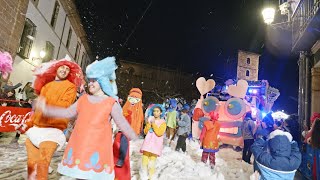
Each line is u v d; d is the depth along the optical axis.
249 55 49.28
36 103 3.78
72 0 21.17
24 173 4.86
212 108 13.37
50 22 18.56
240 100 13.01
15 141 8.40
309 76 11.96
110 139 3.09
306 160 7.25
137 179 5.46
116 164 3.99
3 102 9.30
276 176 3.58
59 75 4.02
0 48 11.90
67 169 2.85
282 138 3.61
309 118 11.76
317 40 10.59
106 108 3.04
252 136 9.25
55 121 3.71
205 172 6.61
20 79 15.30
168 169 6.72
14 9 12.71
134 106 4.87
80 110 3.10
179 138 9.98
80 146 2.90
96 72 3.20
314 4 9.63
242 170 7.58
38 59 16.78
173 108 12.34
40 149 3.55
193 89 50.97
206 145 7.59
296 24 12.30
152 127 5.50
